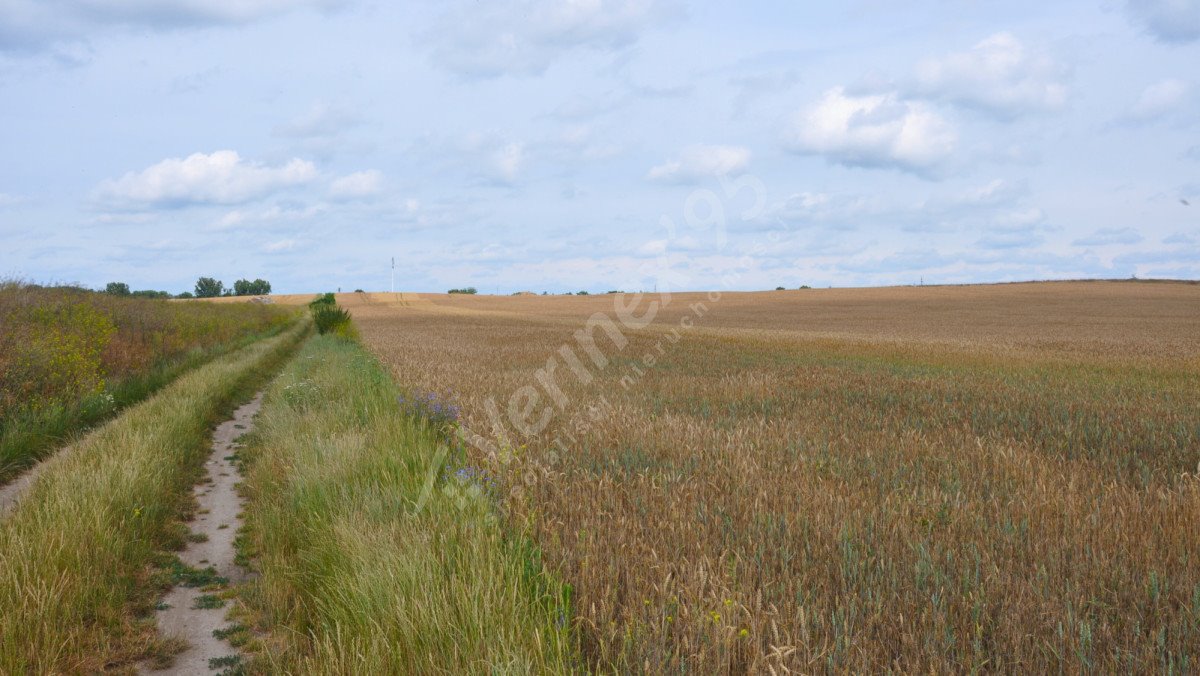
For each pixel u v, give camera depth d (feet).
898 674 10.68
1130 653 11.16
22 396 36.88
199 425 37.17
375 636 12.51
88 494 21.59
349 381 45.62
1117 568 14.15
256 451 32.81
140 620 16.47
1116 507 18.54
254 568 20.06
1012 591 13.26
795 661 10.62
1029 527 17.17
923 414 37.27
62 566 16.96
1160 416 35.78
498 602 12.81
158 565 19.88
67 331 51.37
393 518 18.56
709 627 11.43
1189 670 10.95
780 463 24.03
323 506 21.31
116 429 31.99
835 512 17.66
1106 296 272.31
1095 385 49.88
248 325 130.11
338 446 26.45
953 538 16.14
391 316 246.68
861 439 28.94
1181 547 15.55
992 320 184.65
